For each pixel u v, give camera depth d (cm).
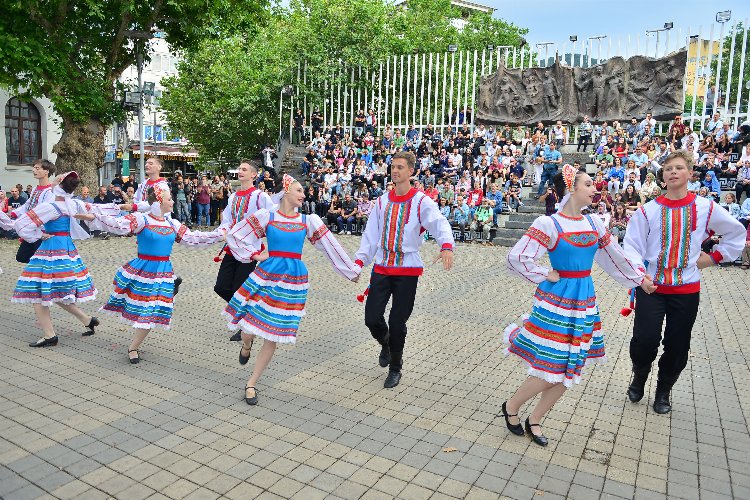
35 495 343
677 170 466
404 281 525
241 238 518
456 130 2328
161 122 3725
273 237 495
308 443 413
